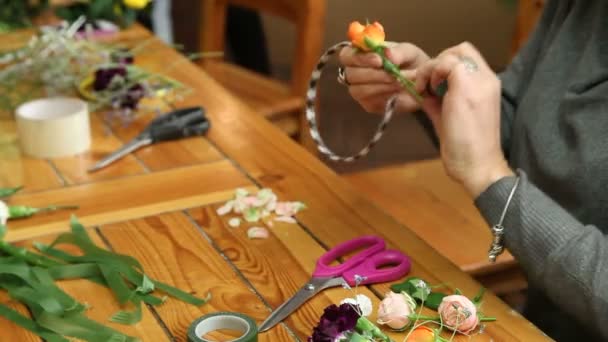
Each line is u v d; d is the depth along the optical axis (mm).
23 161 1396
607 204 1230
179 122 1448
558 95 1327
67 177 1350
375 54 1222
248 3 2195
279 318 1049
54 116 1447
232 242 1188
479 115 1143
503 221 1129
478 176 1147
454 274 1125
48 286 1097
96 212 1259
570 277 1083
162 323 1057
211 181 1329
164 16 2719
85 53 1713
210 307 1079
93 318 1065
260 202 1245
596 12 1325
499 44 2998
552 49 1363
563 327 1309
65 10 1950
